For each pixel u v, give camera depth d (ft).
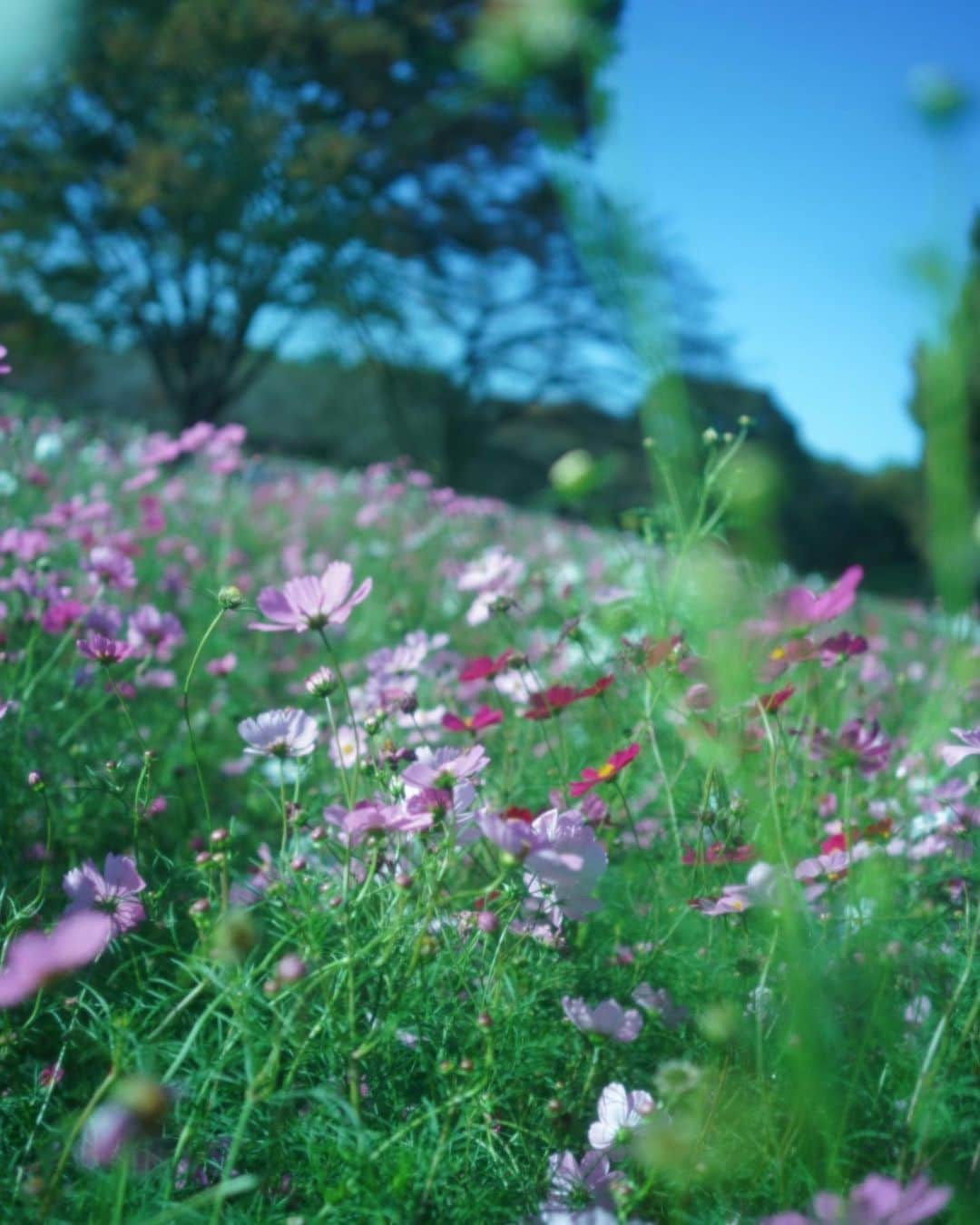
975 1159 3.39
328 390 45.73
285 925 3.94
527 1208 3.43
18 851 4.99
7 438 10.47
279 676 8.57
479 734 5.69
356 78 44.70
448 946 3.84
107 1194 3.06
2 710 4.49
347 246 36.81
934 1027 3.75
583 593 7.77
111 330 47.60
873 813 5.27
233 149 40.09
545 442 46.37
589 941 4.56
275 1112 3.51
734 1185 3.37
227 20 42.34
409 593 10.73
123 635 6.54
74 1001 3.71
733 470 4.18
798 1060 3.09
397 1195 3.20
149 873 4.43
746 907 3.92
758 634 3.92
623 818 5.08
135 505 12.87
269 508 15.14
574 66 2.44
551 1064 3.84
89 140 45.50
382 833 3.67
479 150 47.32
